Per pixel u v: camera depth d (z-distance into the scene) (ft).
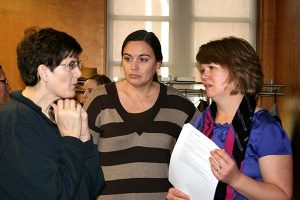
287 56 14.67
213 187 4.15
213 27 17.24
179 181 4.50
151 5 17.25
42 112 3.99
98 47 16.93
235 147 4.31
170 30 17.25
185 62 17.26
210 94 4.51
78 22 16.92
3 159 3.64
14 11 16.88
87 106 5.98
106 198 5.54
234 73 4.34
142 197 5.49
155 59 5.84
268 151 4.13
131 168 5.58
